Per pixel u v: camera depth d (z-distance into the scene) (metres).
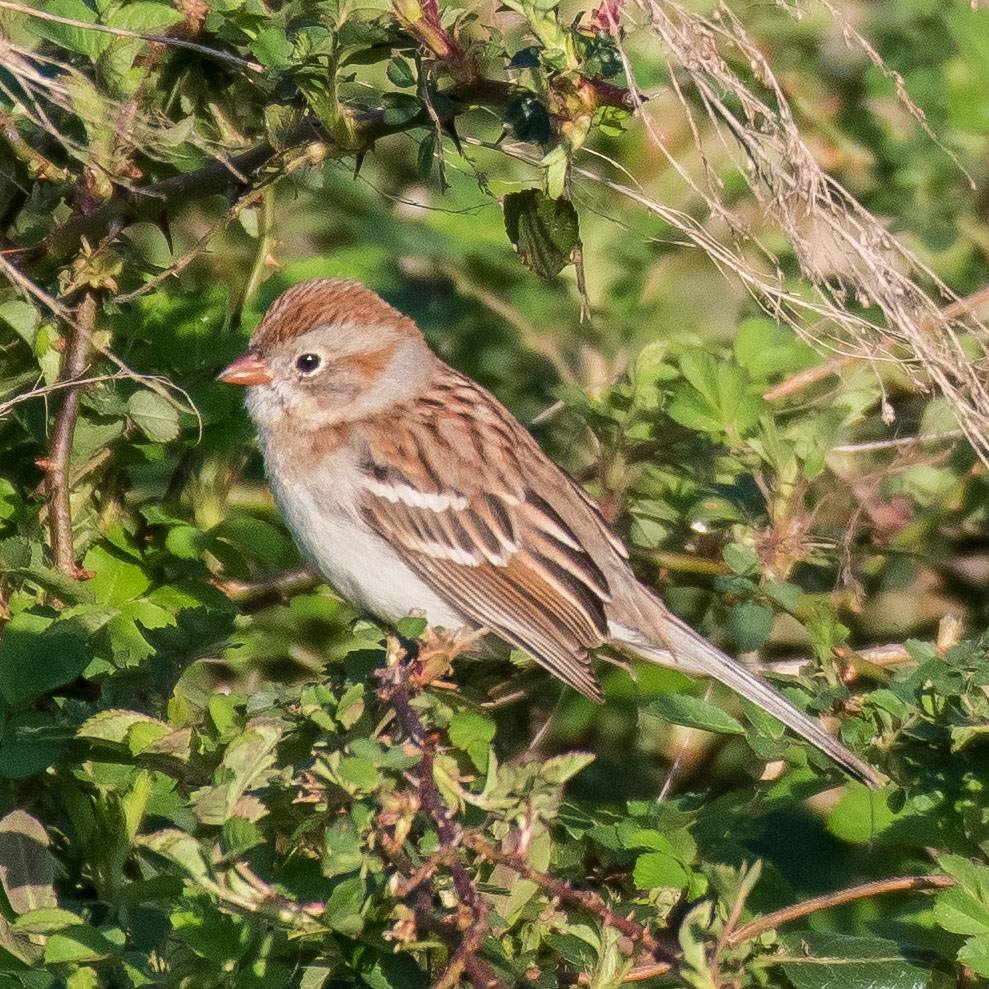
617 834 7.78
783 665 10.24
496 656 10.52
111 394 8.79
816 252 8.83
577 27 8.04
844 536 10.28
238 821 6.30
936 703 8.02
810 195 8.33
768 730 8.16
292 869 7.02
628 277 12.09
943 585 11.12
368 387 10.43
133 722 7.45
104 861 7.61
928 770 8.14
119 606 8.95
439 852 6.04
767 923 7.22
